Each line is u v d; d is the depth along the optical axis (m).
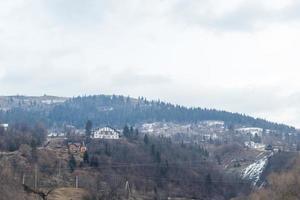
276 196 147.62
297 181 144.00
